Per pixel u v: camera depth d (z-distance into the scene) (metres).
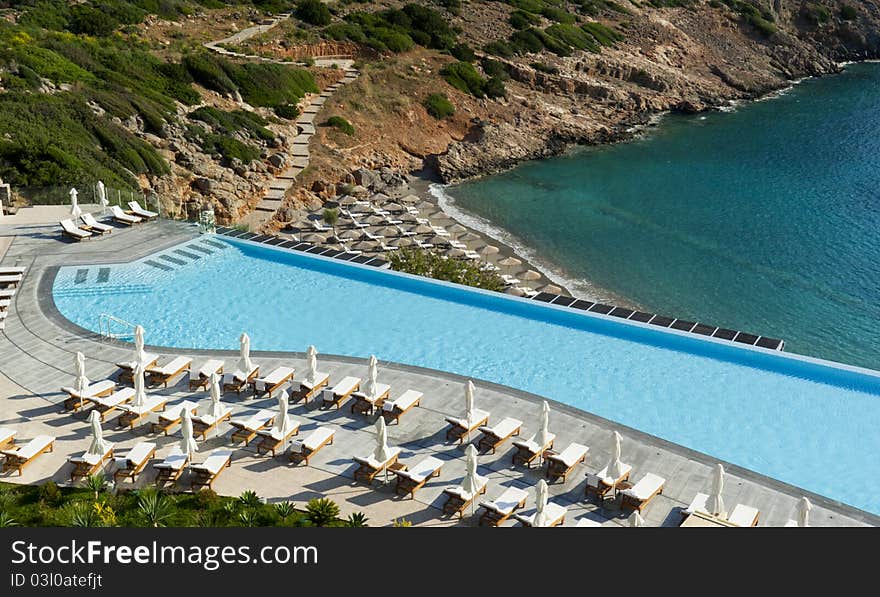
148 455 22.41
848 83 118.06
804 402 27.27
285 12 101.50
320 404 25.94
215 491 21.69
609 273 57.56
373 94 85.56
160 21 91.12
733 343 30.39
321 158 72.75
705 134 93.06
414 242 56.06
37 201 42.62
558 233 64.62
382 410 25.53
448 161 78.31
